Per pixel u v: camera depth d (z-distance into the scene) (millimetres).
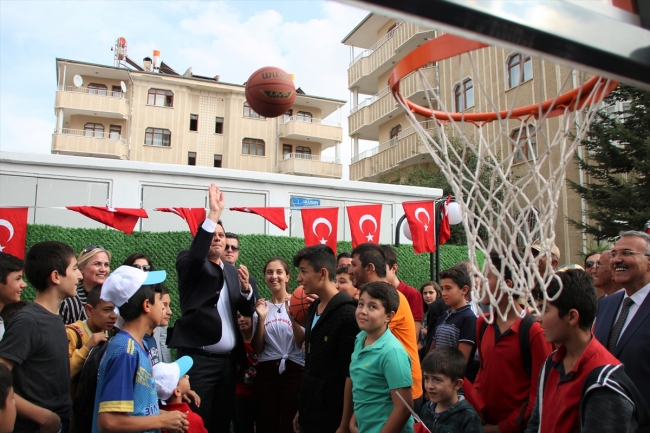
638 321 2648
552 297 2195
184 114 26109
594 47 1213
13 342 2539
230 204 9180
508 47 1170
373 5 1048
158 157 25234
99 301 3152
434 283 5707
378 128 22562
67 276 2863
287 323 4137
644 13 1307
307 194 9688
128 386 2309
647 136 11242
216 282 3752
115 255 6902
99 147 23578
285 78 3848
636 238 2773
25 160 7926
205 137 26500
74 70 24750
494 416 2834
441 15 1083
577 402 2027
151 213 8633
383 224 10141
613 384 1902
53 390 2660
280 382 4074
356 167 22594
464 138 2492
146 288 2555
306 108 28344
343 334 3039
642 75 1293
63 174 8148
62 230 6715
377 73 21516
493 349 2902
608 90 2029
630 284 2746
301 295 3836
